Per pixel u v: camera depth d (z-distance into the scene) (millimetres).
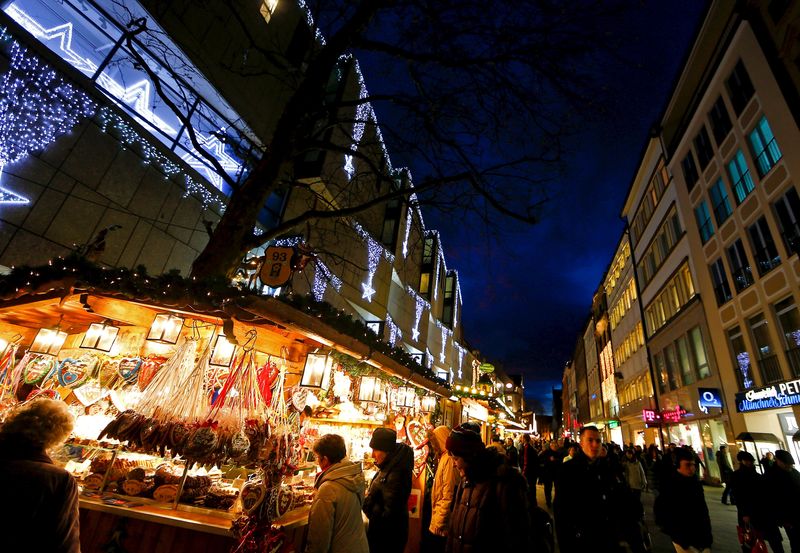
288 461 3574
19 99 8055
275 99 14750
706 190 18906
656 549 7664
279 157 6609
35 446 1978
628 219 32750
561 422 109188
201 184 12094
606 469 3562
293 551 3379
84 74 9328
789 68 13617
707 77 18578
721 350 17234
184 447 3359
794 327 13242
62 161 8750
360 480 2979
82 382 4871
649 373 27125
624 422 35312
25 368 5152
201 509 3453
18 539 1749
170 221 11102
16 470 1844
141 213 10344
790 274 13242
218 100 12555
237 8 12945
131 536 3250
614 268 38781
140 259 10312
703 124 19297
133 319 4680
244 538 3014
